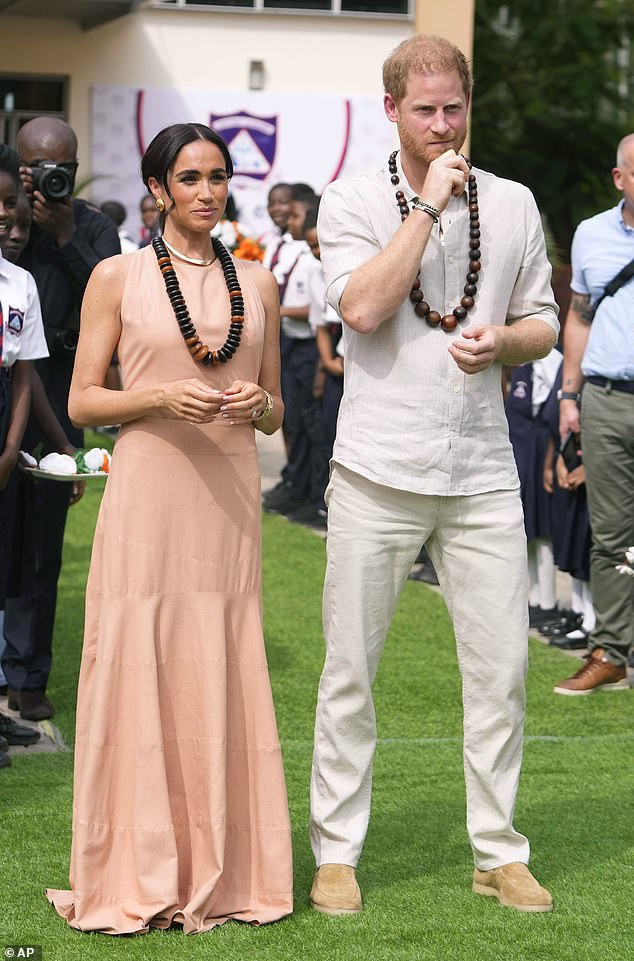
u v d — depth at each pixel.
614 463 10.11
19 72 25.98
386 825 7.41
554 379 11.55
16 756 8.45
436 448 6.16
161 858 6.00
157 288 6.06
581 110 33.38
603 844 7.17
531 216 6.31
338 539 6.30
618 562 10.23
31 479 8.28
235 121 26.56
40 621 9.20
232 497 6.11
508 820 6.40
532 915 6.26
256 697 6.18
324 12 26.44
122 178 26.39
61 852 6.86
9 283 7.93
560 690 10.25
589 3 33.16
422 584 13.81
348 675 6.29
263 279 6.32
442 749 8.80
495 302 6.22
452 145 6.09
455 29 26.02
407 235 5.91
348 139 26.81
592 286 10.18
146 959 5.72
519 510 6.34
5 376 7.89
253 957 5.77
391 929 6.07
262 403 5.99
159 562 6.03
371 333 6.05
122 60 26.19
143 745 5.98
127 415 5.99
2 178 7.75
